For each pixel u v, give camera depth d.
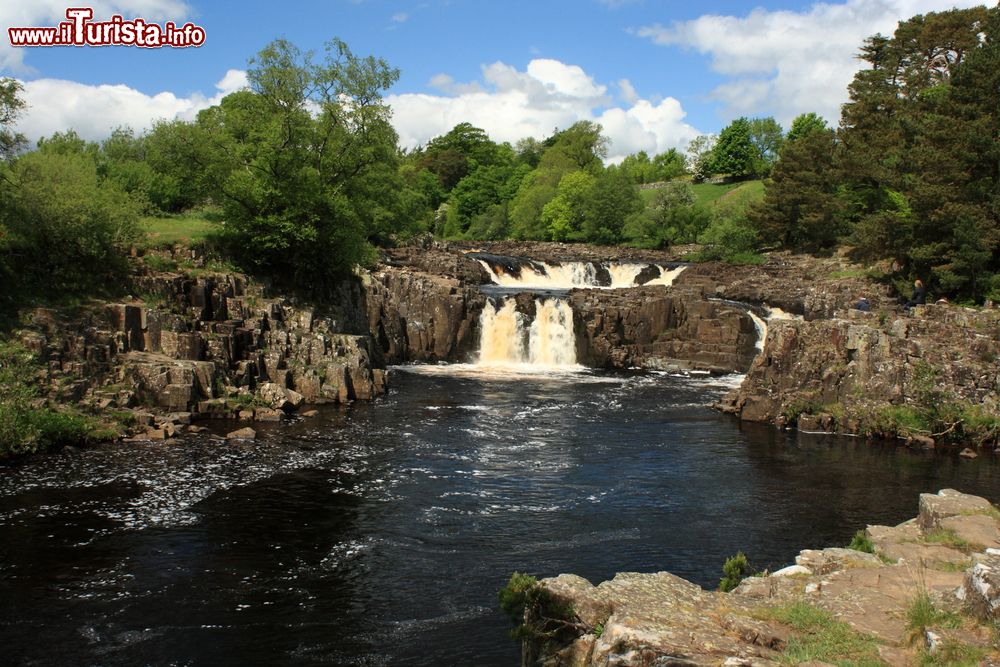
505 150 181.88
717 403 43.00
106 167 68.94
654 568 20.28
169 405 35.72
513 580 13.22
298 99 50.06
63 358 34.12
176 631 16.61
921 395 35.78
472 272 73.00
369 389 43.69
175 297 40.62
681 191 109.31
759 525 23.86
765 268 77.25
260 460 29.92
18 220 37.16
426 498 25.98
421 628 16.92
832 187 84.50
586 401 44.84
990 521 15.84
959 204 56.16
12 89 36.25
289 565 20.17
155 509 24.00
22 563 19.78
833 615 11.67
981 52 59.22
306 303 49.56
